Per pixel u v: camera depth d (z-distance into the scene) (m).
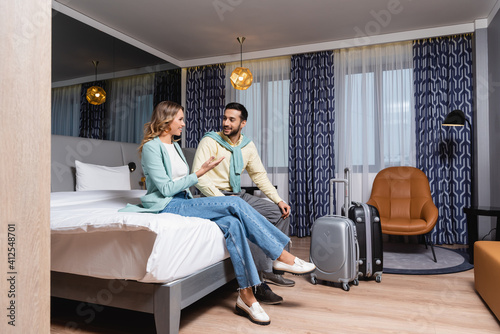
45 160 0.94
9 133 0.86
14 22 0.88
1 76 0.85
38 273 0.91
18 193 0.88
